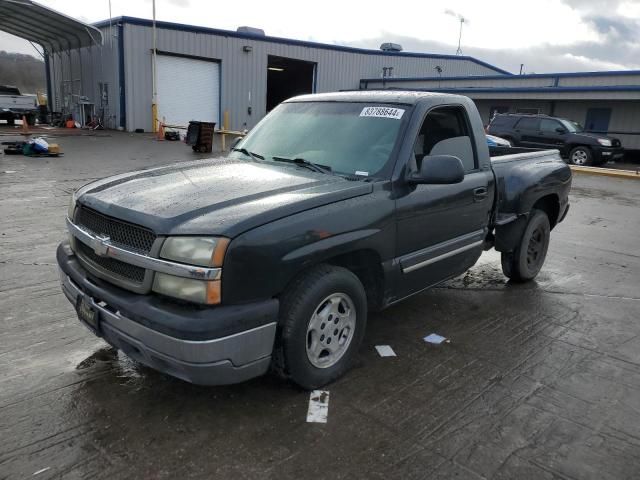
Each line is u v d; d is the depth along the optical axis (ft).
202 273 8.84
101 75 90.79
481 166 15.46
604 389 11.89
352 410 10.61
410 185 12.43
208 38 92.94
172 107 91.40
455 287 18.61
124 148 59.82
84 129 88.69
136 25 84.38
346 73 115.34
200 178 11.80
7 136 69.00
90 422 9.89
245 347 9.29
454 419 10.45
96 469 8.67
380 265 12.03
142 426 9.84
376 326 14.89
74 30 90.99
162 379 11.46
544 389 11.77
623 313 16.69
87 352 12.51
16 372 11.51
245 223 9.28
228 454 9.15
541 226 18.84
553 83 87.86
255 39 98.94
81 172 39.81
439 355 13.23
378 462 9.09
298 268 9.93
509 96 88.99
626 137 80.53
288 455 9.18
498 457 9.36
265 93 103.04
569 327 15.38
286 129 14.55
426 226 13.06
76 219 11.40
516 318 15.90
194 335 8.75
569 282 19.69
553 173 18.61
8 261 18.67
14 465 8.67
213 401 10.72
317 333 10.85
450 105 14.38
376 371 12.25
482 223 15.60
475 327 15.10
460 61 130.93
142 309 9.21
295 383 10.90
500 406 11.00
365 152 12.74
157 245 9.25
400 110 13.21
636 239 27.71
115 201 10.53
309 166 12.91
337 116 14.02
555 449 9.66
